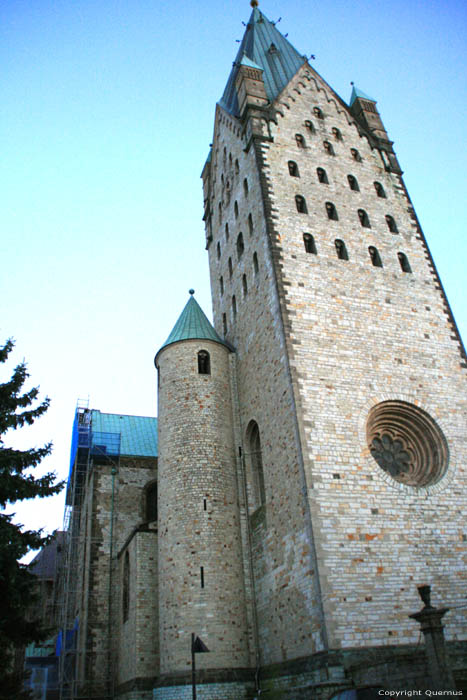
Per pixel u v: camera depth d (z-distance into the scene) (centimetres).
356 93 4909
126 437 5000
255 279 3759
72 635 4319
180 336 3916
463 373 3500
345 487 2762
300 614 2605
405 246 3966
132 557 3741
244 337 3838
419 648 2433
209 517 3266
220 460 3478
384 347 3375
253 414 3494
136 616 3425
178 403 3659
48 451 2694
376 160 4453
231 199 4531
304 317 3306
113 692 3712
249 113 4262
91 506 4397
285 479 2927
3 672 2322
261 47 5341
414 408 3216
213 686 2812
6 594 2288
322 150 4297
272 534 3008
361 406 3078
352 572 2542
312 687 2256
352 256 3722
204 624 2977
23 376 2812
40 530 2523
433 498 2894
